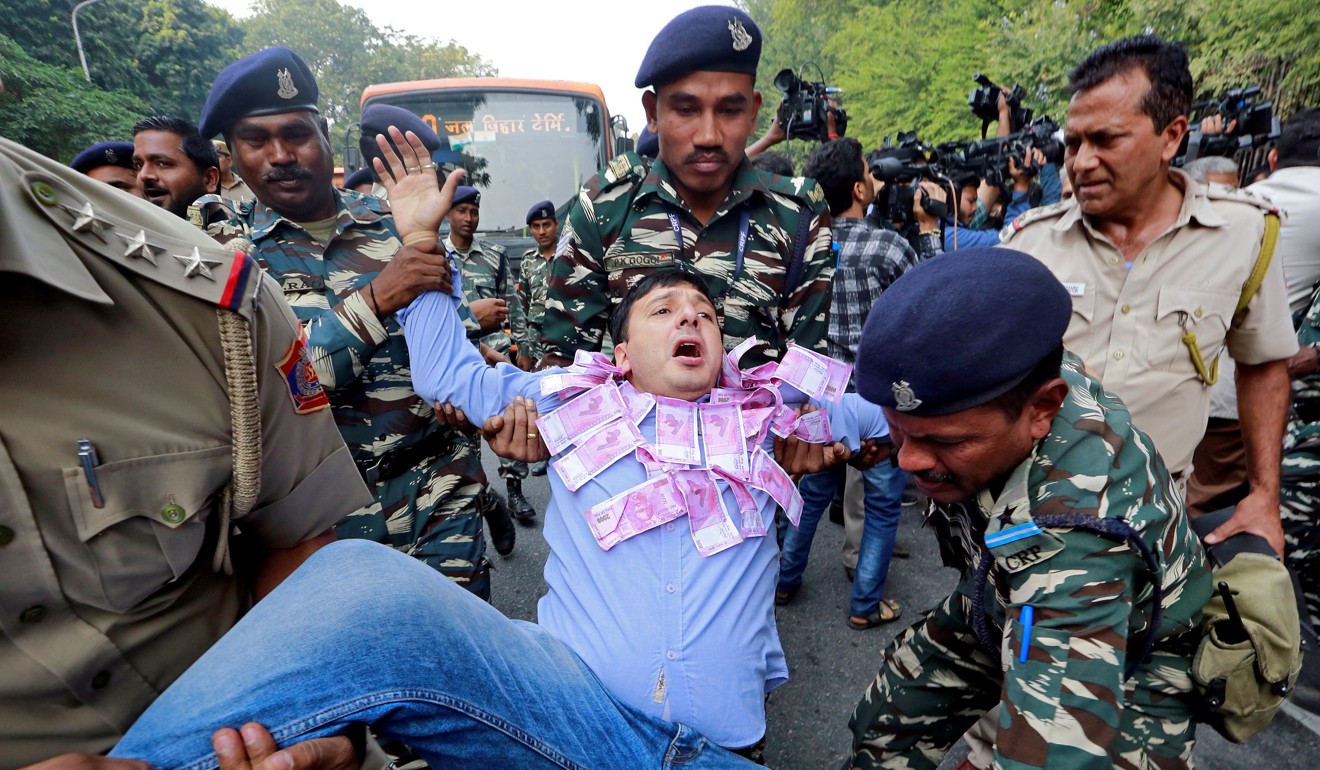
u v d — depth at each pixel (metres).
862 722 1.49
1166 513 1.00
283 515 0.97
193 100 29.23
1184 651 1.17
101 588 0.75
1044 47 10.77
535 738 0.90
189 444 0.79
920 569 3.17
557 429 1.34
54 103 18.02
